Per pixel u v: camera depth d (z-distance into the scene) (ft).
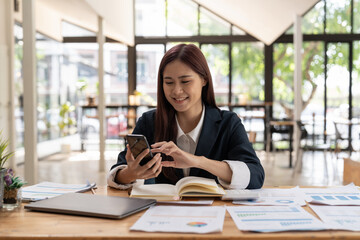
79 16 22.56
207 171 5.16
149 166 4.68
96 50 30.60
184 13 31.60
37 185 5.34
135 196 4.45
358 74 30.12
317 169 21.75
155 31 31.73
